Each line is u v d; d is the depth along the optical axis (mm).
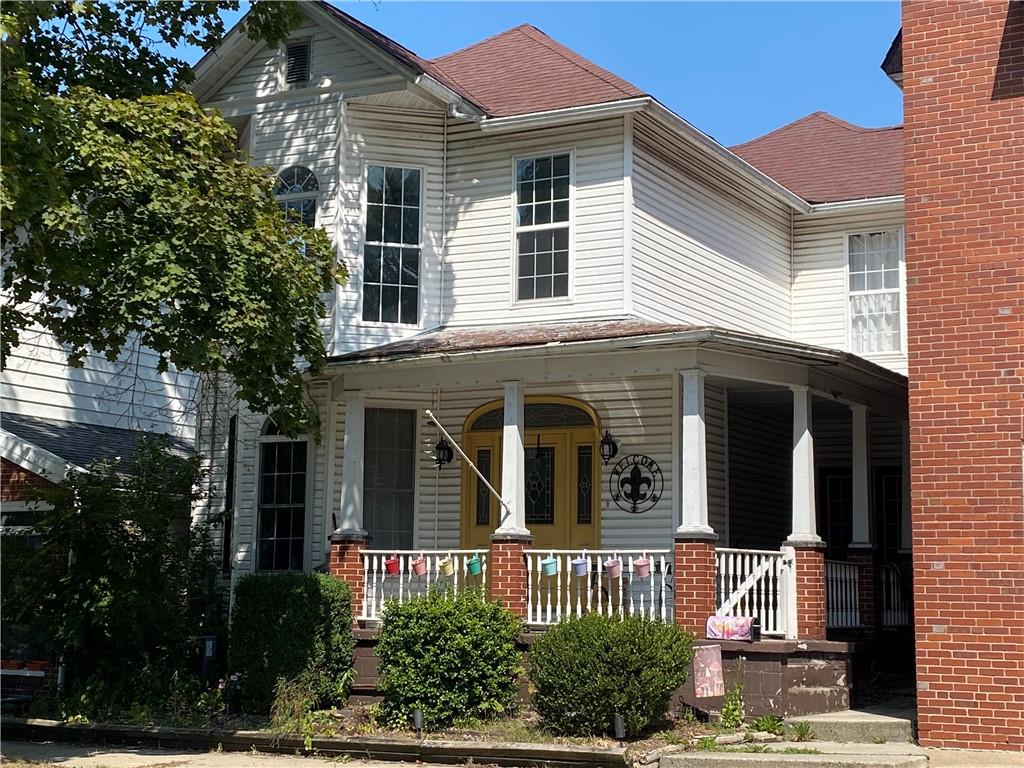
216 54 19312
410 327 18781
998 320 12547
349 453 16953
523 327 18062
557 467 18234
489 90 20016
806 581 15414
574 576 17625
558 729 13422
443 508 18609
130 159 13359
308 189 18875
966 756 12023
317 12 18859
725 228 20734
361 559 16688
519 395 16016
